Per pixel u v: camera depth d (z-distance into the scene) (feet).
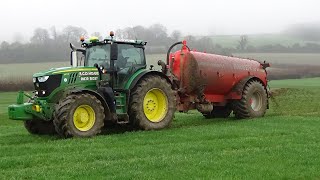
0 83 143.13
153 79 40.70
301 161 25.34
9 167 25.08
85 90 36.76
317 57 176.96
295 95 89.51
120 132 40.22
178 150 28.91
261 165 24.45
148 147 30.27
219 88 49.57
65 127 35.01
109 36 40.19
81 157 26.91
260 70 54.03
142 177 22.04
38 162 25.95
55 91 37.27
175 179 21.71
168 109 41.52
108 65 40.09
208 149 29.37
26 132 42.75
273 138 33.63
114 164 24.90
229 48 184.44
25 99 43.96
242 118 51.39
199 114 59.77
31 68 165.58
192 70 46.52
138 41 41.42
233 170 23.34
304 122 44.06
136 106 39.42
